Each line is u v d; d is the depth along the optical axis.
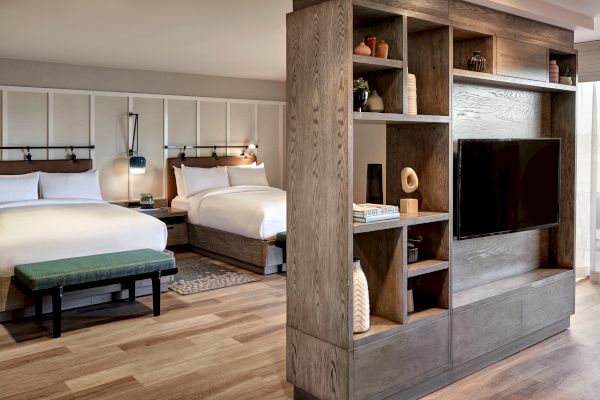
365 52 2.74
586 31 4.60
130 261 4.28
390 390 2.84
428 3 2.96
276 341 3.83
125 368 3.35
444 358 3.13
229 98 7.99
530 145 3.86
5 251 4.20
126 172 7.18
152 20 4.43
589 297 5.11
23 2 3.90
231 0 3.83
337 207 2.61
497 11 3.43
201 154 7.82
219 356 3.55
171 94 7.46
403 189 3.14
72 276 3.94
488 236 3.84
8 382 3.14
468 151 3.35
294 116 2.81
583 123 5.83
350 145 2.54
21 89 6.36
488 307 3.43
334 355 2.68
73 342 3.80
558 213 4.21
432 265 3.04
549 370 3.38
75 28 4.73
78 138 6.79
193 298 4.92
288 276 2.93
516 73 3.62
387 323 2.90
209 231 6.69
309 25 2.69
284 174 8.66
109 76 6.97
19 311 4.30
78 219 4.96
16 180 6.03
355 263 2.79
